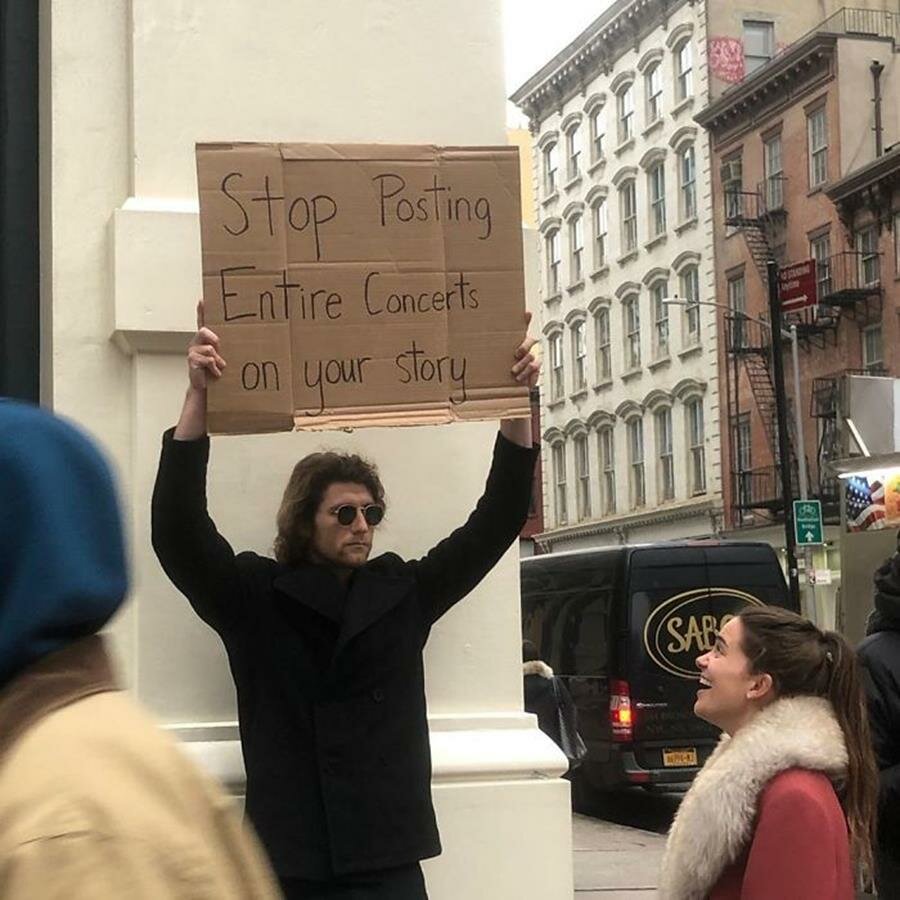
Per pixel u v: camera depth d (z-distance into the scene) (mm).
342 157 3240
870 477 9203
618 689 13219
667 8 41188
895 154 33000
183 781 1299
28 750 1222
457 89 4039
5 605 1247
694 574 13492
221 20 3834
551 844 3732
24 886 1139
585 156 45969
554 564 14859
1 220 3984
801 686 2838
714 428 38812
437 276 3277
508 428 3338
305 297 3191
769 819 2664
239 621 3051
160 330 3617
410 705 3098
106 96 3781
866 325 34531
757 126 38156
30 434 1271
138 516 3613
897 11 41781
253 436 3713
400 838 2990
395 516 3818
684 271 40531
